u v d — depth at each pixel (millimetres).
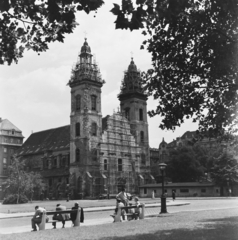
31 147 127812
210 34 18906
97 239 16594
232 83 20641
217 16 17469
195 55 20609
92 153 95812
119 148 102438
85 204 59125
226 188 84188
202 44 19703
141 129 110750
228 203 50938
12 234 20031
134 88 111125
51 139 122312
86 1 12219
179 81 21812
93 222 27984
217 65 19797
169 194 91250
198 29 18922
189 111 22484
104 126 103375
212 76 20719
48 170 111875
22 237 18484
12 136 140000
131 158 104938
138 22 11953
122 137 104125
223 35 18641
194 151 127312
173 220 25172
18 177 79438
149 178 108375
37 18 14641
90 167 94625
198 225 20984
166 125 22891
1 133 137250
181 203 52719
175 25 19266
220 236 16000
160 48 20562
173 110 22547
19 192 78500
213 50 19672
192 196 87875
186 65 20969
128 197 30047
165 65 21469
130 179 102875
